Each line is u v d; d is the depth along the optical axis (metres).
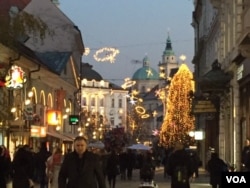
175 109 75.12
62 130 58.47
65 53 60.66
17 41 20.98
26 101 38.09
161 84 180.50
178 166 17.97
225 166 22.97
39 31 20.64
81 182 11.21
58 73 54.62
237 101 36.44
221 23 43.84
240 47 28.22
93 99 158.75
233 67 36.97
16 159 20.28
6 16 20.02
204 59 66.62
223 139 44.91
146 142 133.50
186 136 73.56
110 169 33.28
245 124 33.69
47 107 51.16
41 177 29.03
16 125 36.19
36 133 39.34
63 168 11.43
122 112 165.50
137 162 51.12
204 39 64.81
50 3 66.00
